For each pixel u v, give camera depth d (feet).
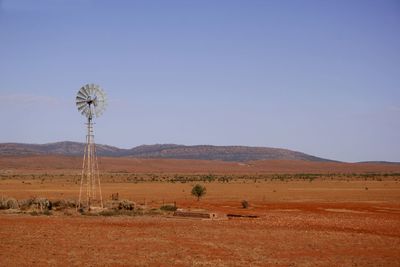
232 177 649.20
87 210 183.52
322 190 351.67
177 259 95.61
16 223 146.41
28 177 611.88
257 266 90.38
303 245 113.39
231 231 134.72
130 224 148.36
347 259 97.91
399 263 94.68
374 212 193.16
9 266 86.84
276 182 497.87
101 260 93.61
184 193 320.91
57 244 110.11
